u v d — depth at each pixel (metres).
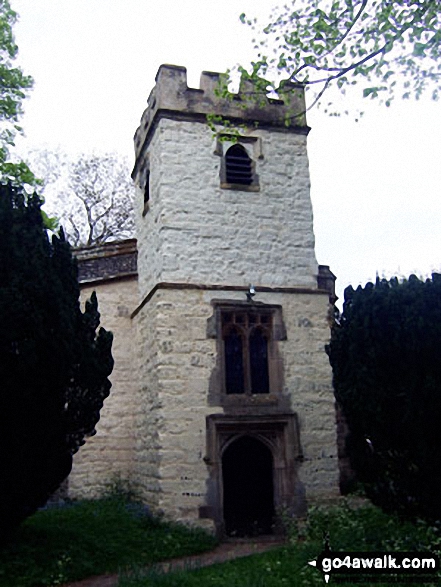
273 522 11.27
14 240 8.23
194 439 10.95
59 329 8.22
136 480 12.59
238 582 6.82
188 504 10.66
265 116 13.14
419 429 7.52
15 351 7.73
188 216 12.12
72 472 12.93
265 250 12.45
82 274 14.15
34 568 7.79
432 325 7.65
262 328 12.00
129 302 14.20
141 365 12.70
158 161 12.49
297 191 13.04
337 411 13.56
